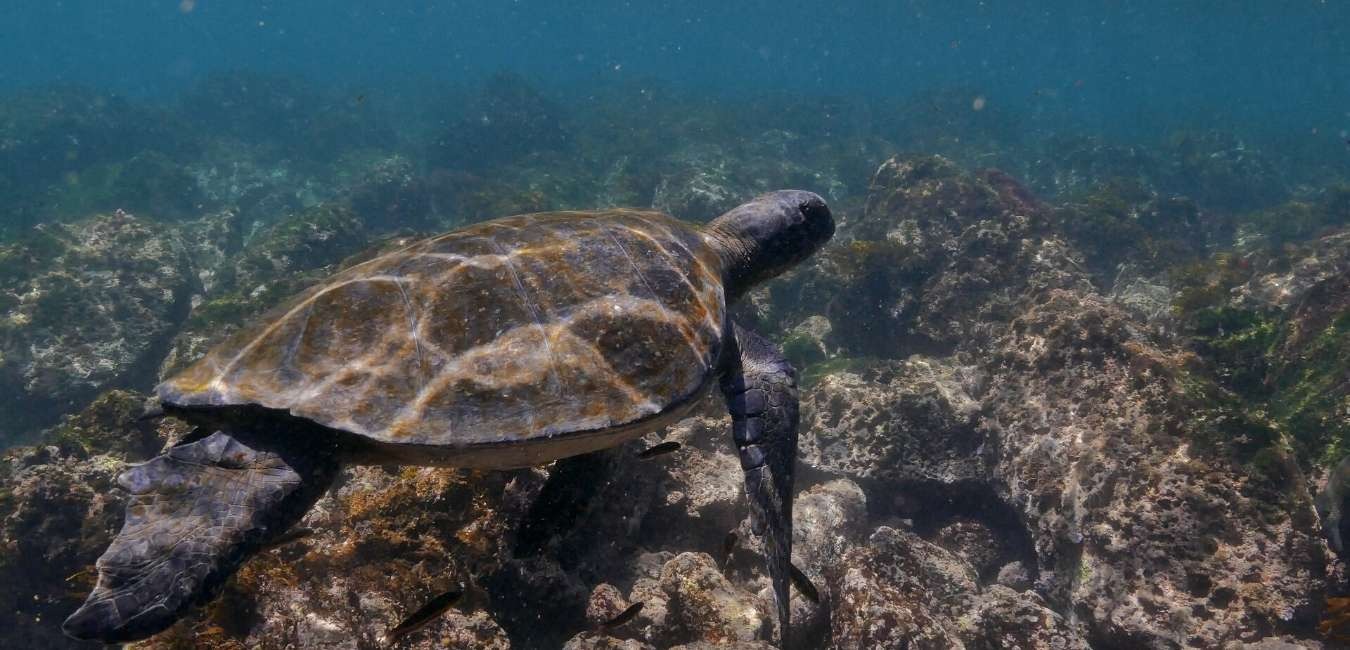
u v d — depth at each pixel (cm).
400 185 714
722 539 174
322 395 104
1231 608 154
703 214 584
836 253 352
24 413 321
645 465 170
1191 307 295
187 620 112
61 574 161
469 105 1283
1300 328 229
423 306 112
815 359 316
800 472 233
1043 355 217
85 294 351
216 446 106
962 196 384
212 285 421
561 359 112
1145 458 178
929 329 330
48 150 786
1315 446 187
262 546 102
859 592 140
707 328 129
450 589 125
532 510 129
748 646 121
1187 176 860
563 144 959
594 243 129
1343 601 145
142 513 99
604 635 124
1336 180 923
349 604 121
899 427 228
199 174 780
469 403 105
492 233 127
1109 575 167
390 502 137
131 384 342
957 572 173
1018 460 203
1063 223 462
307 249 432
